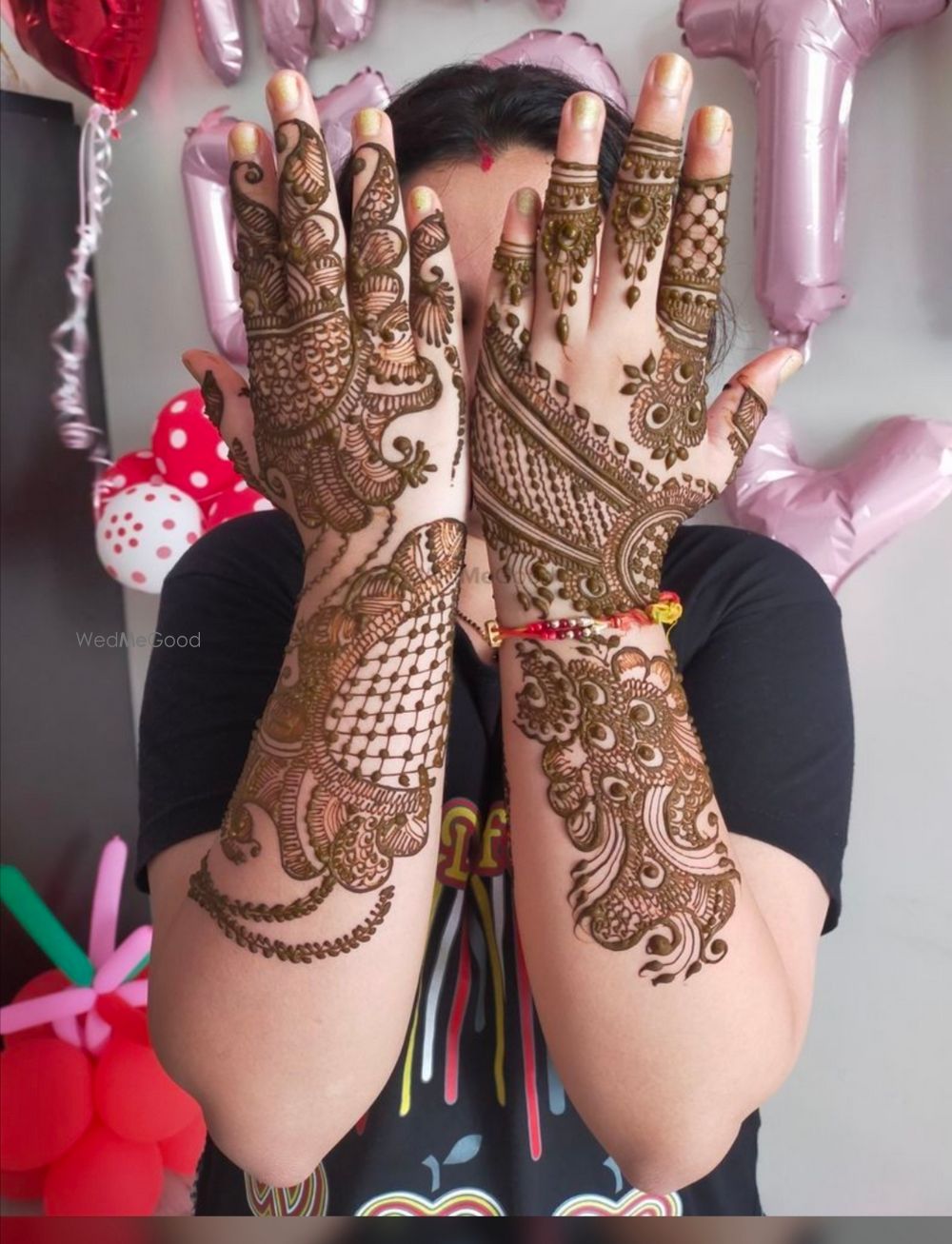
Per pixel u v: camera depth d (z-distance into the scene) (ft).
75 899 5.93
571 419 1.88
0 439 5.30
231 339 4.67
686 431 1.92
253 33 4.70
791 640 2.38
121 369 5.63
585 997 1.90
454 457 1.92
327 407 1.86
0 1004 5.66
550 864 1.93
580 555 1.93
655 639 1.98
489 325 1.90
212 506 4.90
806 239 3.53
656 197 1.80
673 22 3.84
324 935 1.85
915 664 3.91
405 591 1.89
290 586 2.46
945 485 3.59
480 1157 2.22
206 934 1.89
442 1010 2.25
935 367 3.66
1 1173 5.01
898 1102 4.23
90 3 4.49
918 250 3.61
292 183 1.81
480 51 4.25
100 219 5.43
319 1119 1.89
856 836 4.14
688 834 1.91
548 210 1.83
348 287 1.88
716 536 2.61
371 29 4.43
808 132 3.43
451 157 2.15
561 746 1.94
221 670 2.34
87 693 5.90
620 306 1.85
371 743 1.88
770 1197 4.60
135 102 5.12
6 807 5.53
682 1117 1.88
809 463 3.94
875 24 3.36
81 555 5.78
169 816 2.18
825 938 4.27
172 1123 4.81
